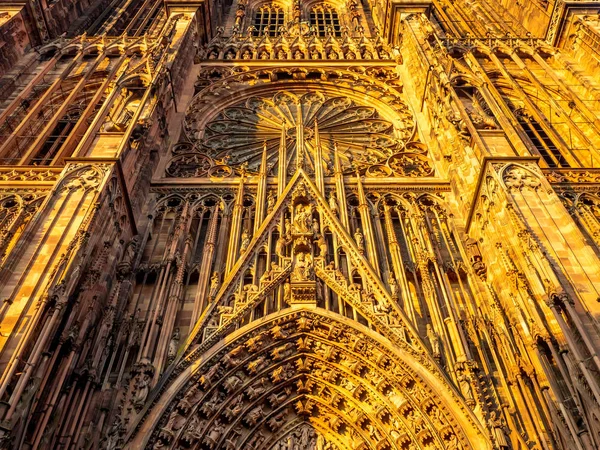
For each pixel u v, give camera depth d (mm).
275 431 16844
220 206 23031
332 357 17328
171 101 28344
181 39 31531
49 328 13617
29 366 12664
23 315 13898
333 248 20531
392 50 36062
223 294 18297
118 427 14266
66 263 15188
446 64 27516
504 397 15453
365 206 22453
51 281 14609
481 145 20969
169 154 26672
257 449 16312
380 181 24156
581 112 28219
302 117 30625
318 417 17344
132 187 21500
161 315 17594
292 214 21828
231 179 24484
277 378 17156
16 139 26438
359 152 28219
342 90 32969
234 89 32500
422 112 29516
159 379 15555
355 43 37344
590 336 14070
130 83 25953
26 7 32875
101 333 16297
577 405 13141
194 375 15797
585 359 13586
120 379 15594
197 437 15023
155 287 18781
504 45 33719
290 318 17516
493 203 19031
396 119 30625
